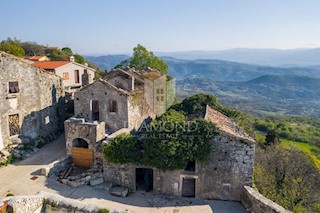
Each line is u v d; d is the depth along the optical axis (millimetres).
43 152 27047
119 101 26188
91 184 21688
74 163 24656
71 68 44938
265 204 18484
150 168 21891
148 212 19266
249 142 20719
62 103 34438
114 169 22250
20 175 21938
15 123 26484
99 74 66875
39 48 96062
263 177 28594
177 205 20531
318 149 60969
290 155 33844
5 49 63625
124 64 56531
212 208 20422
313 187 29406
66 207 16156
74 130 24453
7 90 25312
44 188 20297
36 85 28672
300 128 83125
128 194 21641
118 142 21891
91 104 27281
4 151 24562
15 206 14703
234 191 21469
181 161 21109
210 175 21453
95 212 15648
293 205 26547
